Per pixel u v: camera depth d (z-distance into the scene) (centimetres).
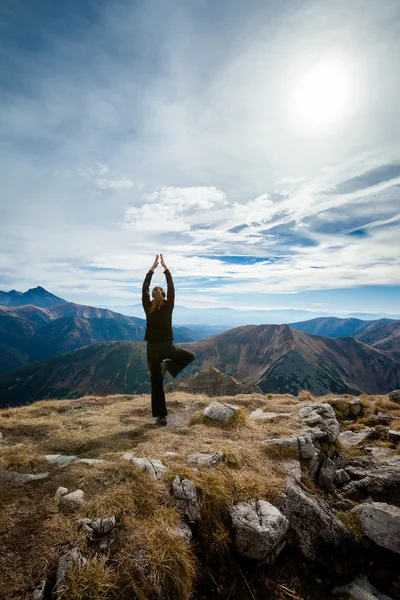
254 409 1090
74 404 1064
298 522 518
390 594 476
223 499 500
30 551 370
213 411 862
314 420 864
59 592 329
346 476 715
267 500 530
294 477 609
